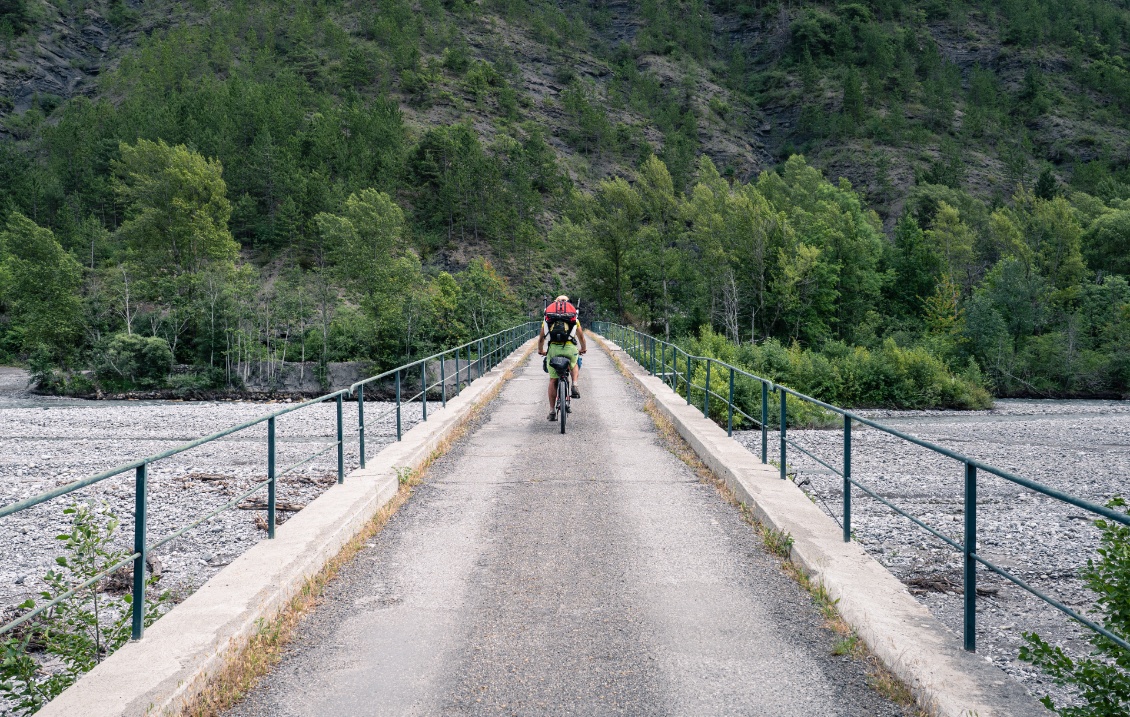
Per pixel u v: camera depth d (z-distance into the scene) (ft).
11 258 204.95
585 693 13.35
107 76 588.50
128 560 14.53
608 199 274.98
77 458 63.87
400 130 460.14
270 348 204.74
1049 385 184.03
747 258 250.98
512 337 114.73
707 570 20.26
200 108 424.46
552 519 25.61
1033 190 384.06
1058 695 18.04
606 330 185.88
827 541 21.06
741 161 601.62
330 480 44.55
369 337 192.34
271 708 13.01
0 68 603.26
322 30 641.40
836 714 12.53
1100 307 218.79
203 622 15.02
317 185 351.87
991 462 68.39
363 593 18.93
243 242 365.81
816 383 147.02
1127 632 12.78
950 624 23.27
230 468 51.70
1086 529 37.29
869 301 266.36
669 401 52.26
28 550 33.35
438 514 26.55
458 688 13.62
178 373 191.11
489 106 573.33
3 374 220.43
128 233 244.63
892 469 56.18
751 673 14.11
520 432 44.60
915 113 638.94
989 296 216.74
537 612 17.35
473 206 407.23
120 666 13.16
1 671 15.49
